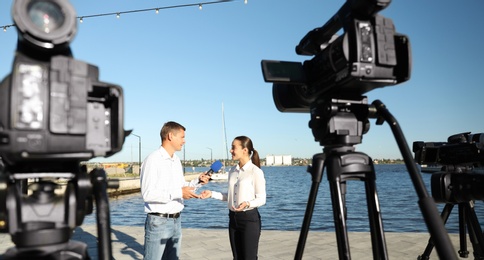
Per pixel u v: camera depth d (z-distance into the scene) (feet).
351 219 88.94
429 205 4.66
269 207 128.47
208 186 201.26
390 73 5.64
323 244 20.85
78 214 4.90
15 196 4.66
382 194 172.45
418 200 4.78
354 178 6.17
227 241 22.34
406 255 17.52
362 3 5.31
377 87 6.09
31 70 4.31
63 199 4.95
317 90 6.53
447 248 4.46
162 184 11.69
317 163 6.14
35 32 4.28
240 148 13.11
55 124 4.31
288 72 6.52
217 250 20.06
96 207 4.63
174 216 12.27
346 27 5.70
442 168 9.30
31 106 4.25
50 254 4.54
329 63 5.96
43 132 4.30
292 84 6.91
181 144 12.41
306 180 335.88
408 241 20.52
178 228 12.57
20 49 4.48
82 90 4.52
